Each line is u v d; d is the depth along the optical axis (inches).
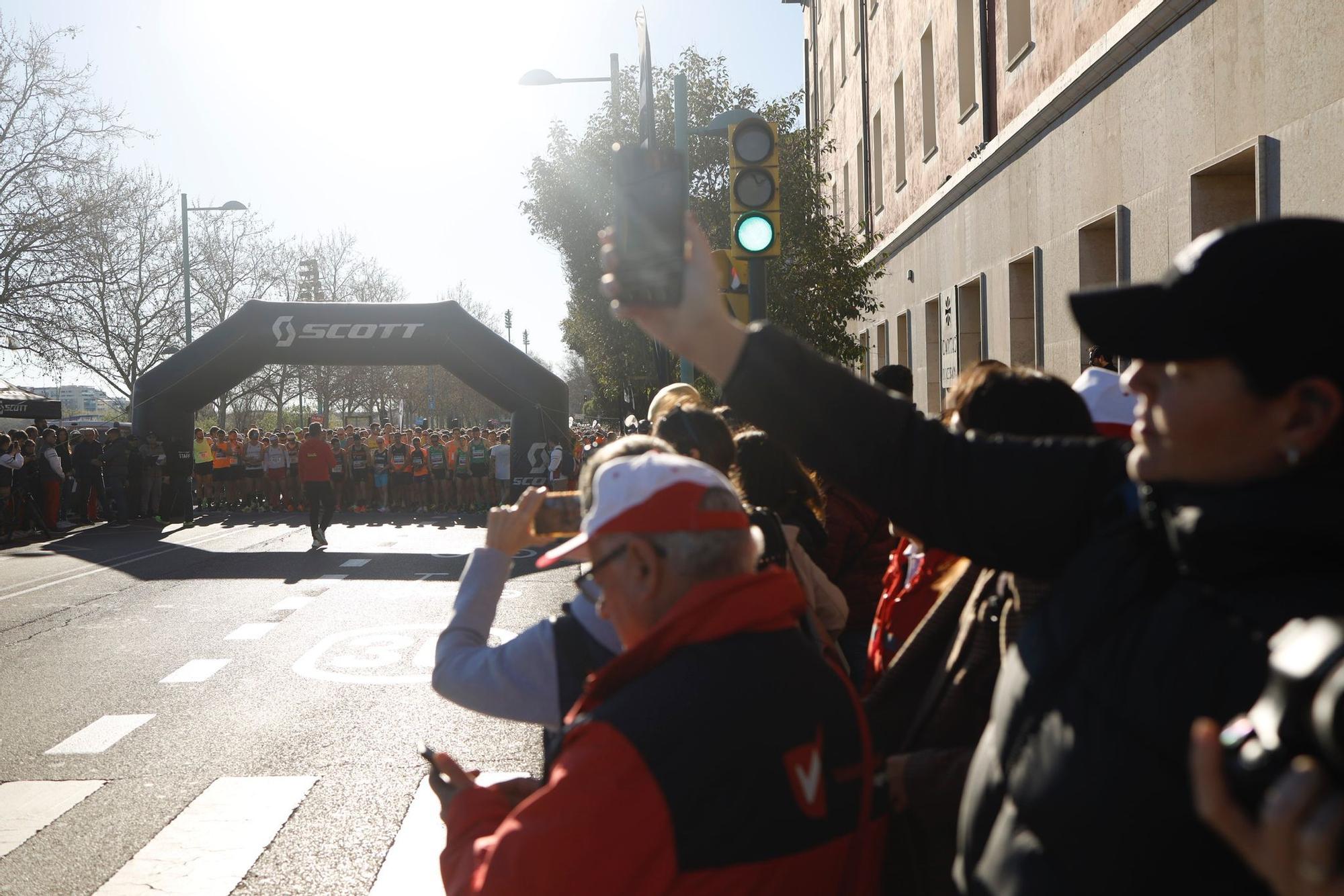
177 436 848.9
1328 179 290.0
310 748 236.4
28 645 353.7
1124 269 430.9
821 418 60.6
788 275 717.3
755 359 59.5
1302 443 41.2
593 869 59.5
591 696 66.4
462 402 2805.1
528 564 538.3
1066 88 479.2
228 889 164.6
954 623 85.4
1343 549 39.6
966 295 701.9
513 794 78.3
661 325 58.9
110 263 1289.4
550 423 864.9
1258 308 41.1
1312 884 29.7
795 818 62.9
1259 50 325.4
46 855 177.6
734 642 65.4
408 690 288.5
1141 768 41.5
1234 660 39.8
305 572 538.9
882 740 87.0
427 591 470.6
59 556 621.6
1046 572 58.2
